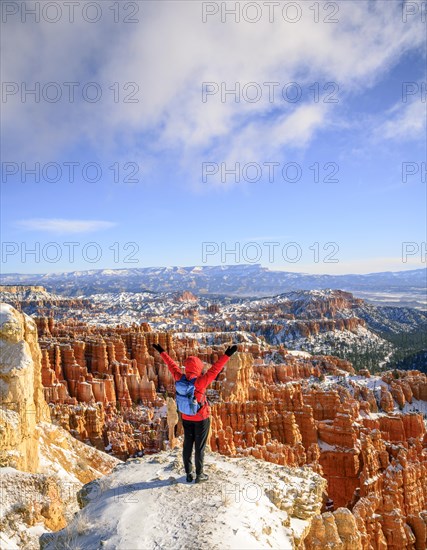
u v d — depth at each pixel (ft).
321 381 314.55
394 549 117.50
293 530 35.32
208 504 34.58
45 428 97.81
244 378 202.59
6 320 69.15
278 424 167.32
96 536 32.12
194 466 42.29
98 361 267.18
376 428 197.98
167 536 30.63
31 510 52.11
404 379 310.65
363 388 278.26
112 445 174.70
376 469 155.63
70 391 235.20
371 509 118.42
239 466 44.06
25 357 67.87
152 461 44.88
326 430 172.86
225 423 160.76
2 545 46.44
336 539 39.22
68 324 421.18
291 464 141.08
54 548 32.83
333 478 163.63
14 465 60.54
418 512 135.54
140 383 257.75
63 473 84.17
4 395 65.05
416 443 186.91
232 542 29.76
